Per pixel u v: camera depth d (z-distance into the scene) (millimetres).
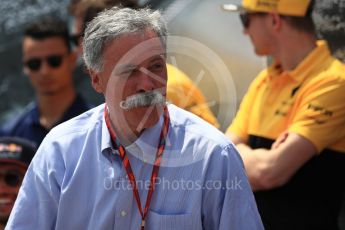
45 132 15031
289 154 10945
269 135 11461
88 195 8719
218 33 14406
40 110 15211
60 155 8844
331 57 11508
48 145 8914
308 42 11414
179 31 14789
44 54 15070
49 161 8836
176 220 8508
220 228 8562
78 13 13047
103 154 8711
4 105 18406
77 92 16125
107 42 8281
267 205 11250
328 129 10992
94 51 8398
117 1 11078
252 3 11703
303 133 10938
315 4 12250
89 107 15375
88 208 8719
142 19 8266
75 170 8727
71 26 17328
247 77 13781
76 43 14703
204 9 14680
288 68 11508
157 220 8523
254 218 8617
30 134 15078
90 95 17234
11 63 18531
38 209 8914
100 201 8633
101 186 8656
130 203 8578
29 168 9016
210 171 8539
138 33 8219
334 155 11125
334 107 11031
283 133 11141
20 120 15258
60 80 15062
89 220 8727
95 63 8430
